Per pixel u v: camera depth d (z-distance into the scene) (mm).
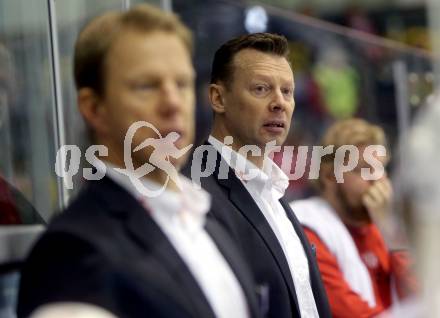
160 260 4129
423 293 6199
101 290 3822
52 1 8023
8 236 6484
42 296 3896
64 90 8062
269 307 6469
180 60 4398
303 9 15672
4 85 7512
